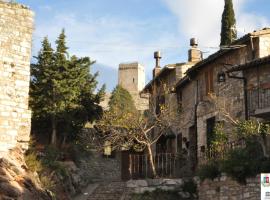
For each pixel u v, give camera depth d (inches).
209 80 1045.2
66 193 963.3
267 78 831.1
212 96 955.3
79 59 1254.9
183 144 1183.6
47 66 1197.1
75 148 1255.5
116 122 1202.0
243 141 812.0
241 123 810.2
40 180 853.2
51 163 978.7
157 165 1165.7
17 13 885.8
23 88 872.9
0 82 847.7
